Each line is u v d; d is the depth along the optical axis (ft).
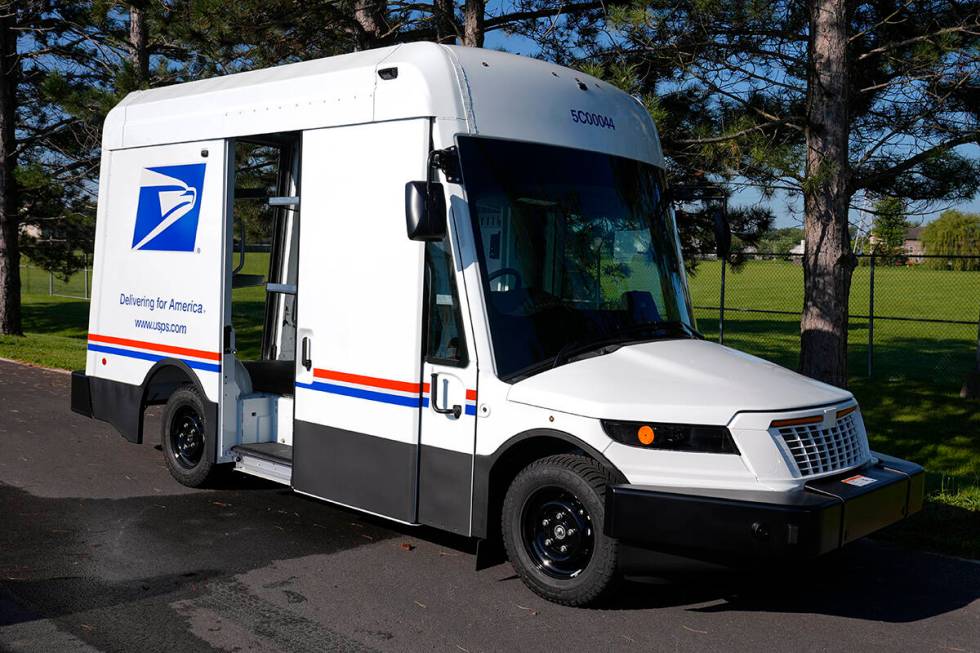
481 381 17.07
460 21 39.58
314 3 38.01
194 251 23.73
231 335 23.27
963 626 15.98
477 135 17.67
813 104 28.02
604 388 16.03
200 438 24.32
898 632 15.67
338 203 19.66
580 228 18.37
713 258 37.35
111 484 24.79
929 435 33.88
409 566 18.54
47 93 47.62
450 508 17.62
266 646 14.52
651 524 15.05
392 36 41.70
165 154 24.79
